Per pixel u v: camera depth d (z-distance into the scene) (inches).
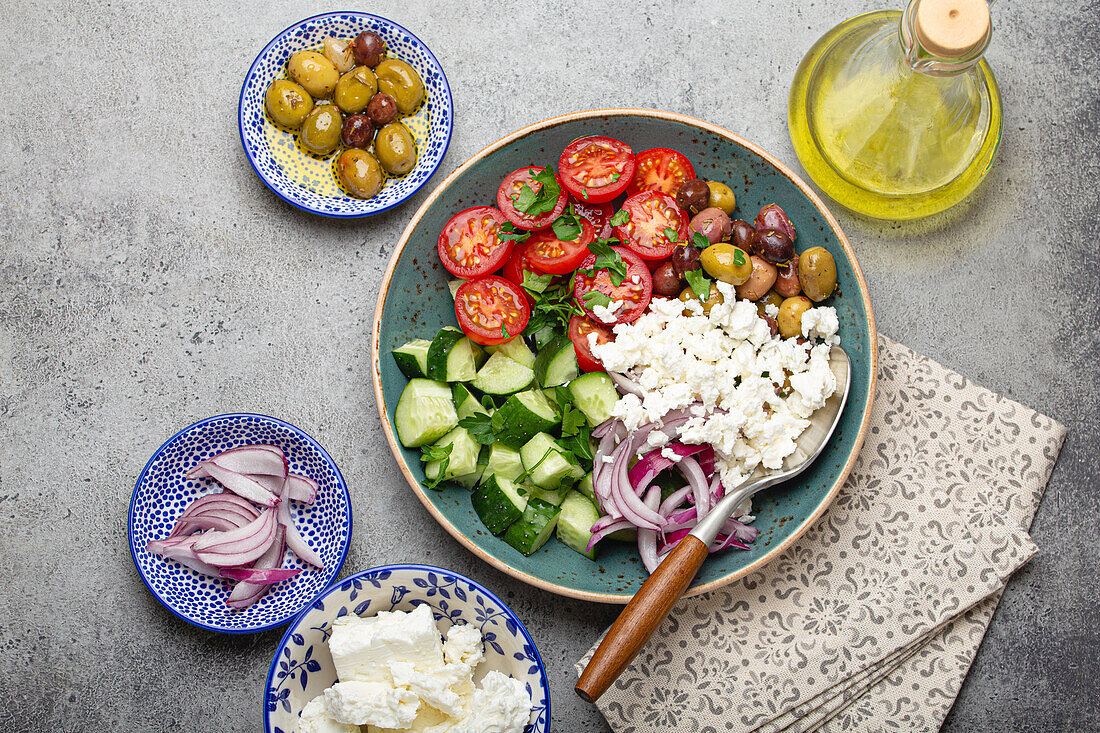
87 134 27.6
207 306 27.4
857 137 25.3
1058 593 26.6
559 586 24.4
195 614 25.6
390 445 25.0
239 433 25.9
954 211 27.3
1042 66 27.5
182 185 27.5
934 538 25.9
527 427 25.1
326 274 27.3
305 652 24.5
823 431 24.9
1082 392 27.0
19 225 27.5
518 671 24.6
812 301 25.3
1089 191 27.4
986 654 26.5
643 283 25.2
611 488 24.8
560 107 27.7
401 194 26.8
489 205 26.3
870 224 27.4
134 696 26.6
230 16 27.7
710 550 25.1
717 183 25.9
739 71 27.6
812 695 25.4
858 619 25.6
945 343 27.2
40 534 27.0
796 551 26.0
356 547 26.8
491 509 25.2
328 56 26.9
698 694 25.5
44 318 27.4
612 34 27.7
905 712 25.5
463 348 25.6
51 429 27.2
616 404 24.7
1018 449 26.0
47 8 27.8
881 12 26.0
